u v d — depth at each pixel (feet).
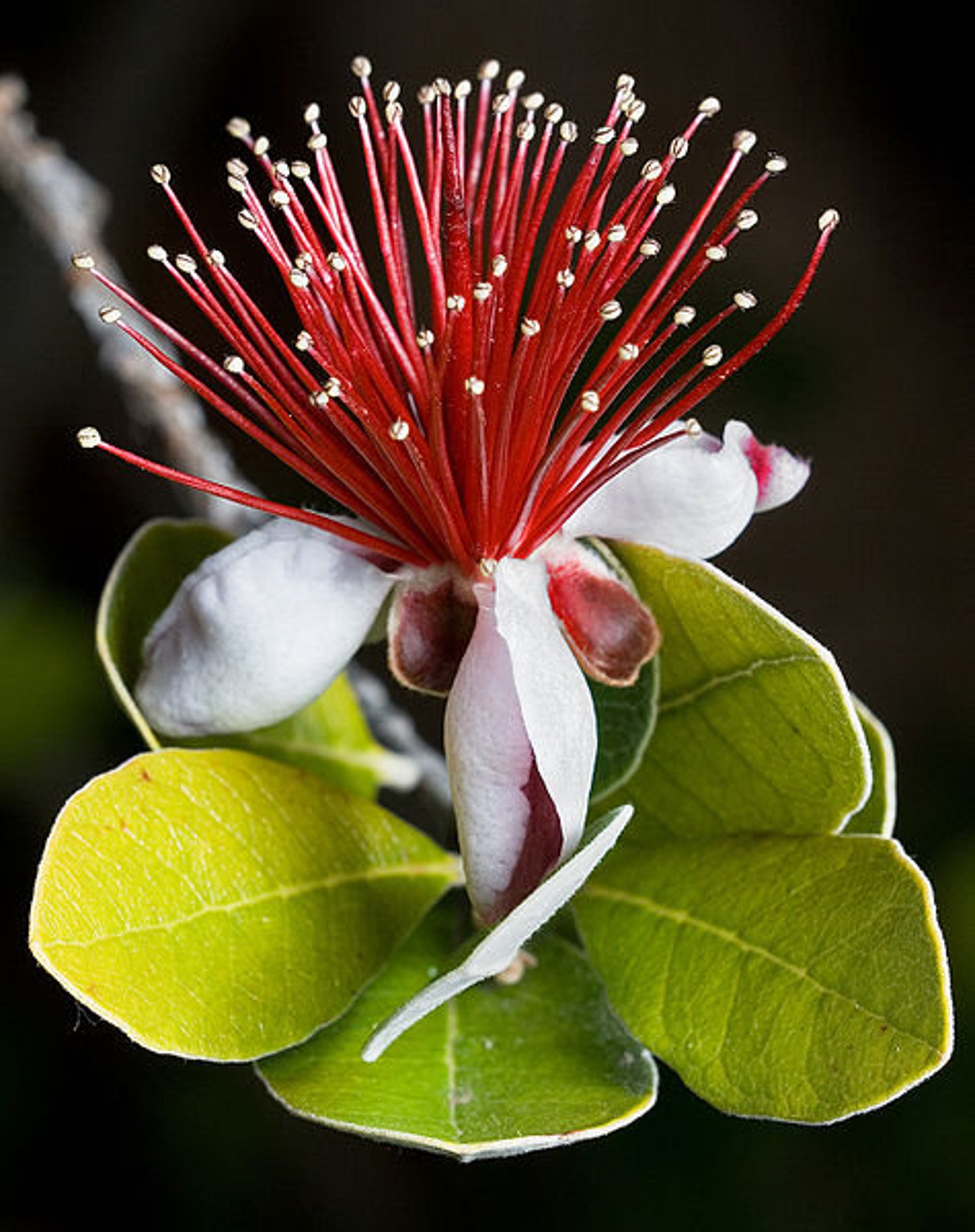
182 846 0.55
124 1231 0.93
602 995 0.57
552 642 0.54
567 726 0.53
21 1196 0.93
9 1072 0.94
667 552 0.55
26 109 1.15
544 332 0.56
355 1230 0.93
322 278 0.56
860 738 0.54
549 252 0.56
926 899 0.53
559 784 0.52
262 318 0.56
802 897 0.55
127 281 1.13
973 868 0.97
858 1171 0.88
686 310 0.55
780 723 0.55
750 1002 0.54
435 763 0.65
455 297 0.54
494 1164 0.92
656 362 1.08
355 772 0.62
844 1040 0.53
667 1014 0.55
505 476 0.55
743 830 0.57
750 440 0.57
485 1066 0.55
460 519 0.55
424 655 0.56
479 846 0.53
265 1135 0.94
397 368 0.56
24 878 0.96
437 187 0.57
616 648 0.55
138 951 0.53
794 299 0.55
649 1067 0.55
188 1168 0.93
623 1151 0.90
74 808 0.53
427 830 0.73
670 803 0.58
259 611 0.55
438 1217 0.93
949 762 1.08
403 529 0.56
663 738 0.57
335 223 0.56
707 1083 0.54
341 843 0.57
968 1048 0.89
